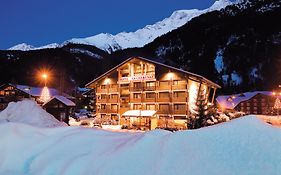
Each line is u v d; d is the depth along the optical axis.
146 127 36.59
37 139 4.27
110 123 40.25
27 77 97.25
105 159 3.24
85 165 3.28
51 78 99.00
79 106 70.75
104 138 4.06
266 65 110.19
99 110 44.22
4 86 54.84
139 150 3.19
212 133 3.04
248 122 3.08
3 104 51.91
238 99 64.94
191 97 36.44
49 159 3.63
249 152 2.61
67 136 4.21
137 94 40.38
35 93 54.44
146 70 39.47
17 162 3.84
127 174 2.86
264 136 2.77
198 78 35.28
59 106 33.69
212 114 32.19
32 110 6.77
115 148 3.51
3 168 3.78
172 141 3.13
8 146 4.12
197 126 30.28
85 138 4.13
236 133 2.92
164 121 36.72
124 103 41.81
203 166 2.61
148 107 38.94
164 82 37.91
